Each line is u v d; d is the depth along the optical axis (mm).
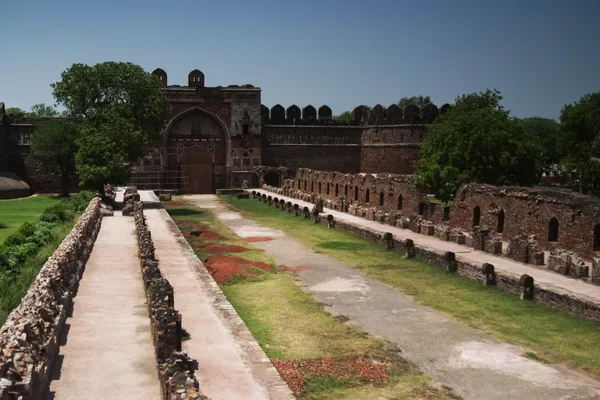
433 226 28781
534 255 21688
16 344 8523
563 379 11953
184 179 57562
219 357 11352
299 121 61125
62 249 16078
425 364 12688
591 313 15625
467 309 16875
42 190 53719
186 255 21453
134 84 42562
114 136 38125
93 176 36781
